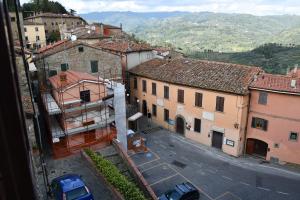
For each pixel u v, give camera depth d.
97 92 26.70
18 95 1.81
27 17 89.56
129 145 32.50
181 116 36.69
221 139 33.16
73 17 92.75
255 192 25.58
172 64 40.31
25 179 1.74
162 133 38.00
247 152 32.81
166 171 28.56
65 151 24.73
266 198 24.78
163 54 49.44
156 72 39.75
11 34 1.99
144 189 20.23
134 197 17.55
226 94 31.17
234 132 31.47
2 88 1.55
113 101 28.08
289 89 28.55
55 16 87.75
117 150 25.25
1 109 1.57
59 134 24.78
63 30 69.69
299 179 27.84
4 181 1.68
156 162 30.27
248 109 31.44
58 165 22.55
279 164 30.75
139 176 20.94
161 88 38.59
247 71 33.12
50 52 33.25
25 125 2.04
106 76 36.59
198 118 34.66
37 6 98.50
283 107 29.23
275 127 30.14
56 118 28.67
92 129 26.39
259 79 31.30
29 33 76.12
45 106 26.03
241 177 27.94
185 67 38.22
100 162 21.55
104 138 26.59
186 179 27.25
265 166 30.23
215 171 28.88
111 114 28.48
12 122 1.61
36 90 32.56
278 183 27.08
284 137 29.91
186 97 35.41
